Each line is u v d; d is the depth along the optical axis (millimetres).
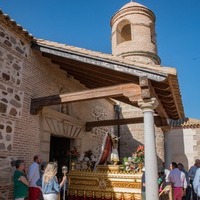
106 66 6168
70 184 7477
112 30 16766
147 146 5359
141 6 16125
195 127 13609
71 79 9195
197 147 13352
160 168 12766
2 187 5684
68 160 9008
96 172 7242
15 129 6289
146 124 5492
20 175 5547
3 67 6141
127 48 15391
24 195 5488
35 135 6984
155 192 5059
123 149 13773
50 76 7984
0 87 5973
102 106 12383
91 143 10742
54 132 7938
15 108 6363
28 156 6617
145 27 15844
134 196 6613
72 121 9148
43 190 4930
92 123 10250
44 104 6840
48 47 6969
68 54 6695
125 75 6410
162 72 5430
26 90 6844
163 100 7242
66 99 6617
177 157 13531
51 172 5031
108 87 6156
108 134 8172
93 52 6328
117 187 6879
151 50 15508
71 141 9414
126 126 14047
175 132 13859
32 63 7207
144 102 5602
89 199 7133
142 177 6164
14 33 6625
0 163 5723
